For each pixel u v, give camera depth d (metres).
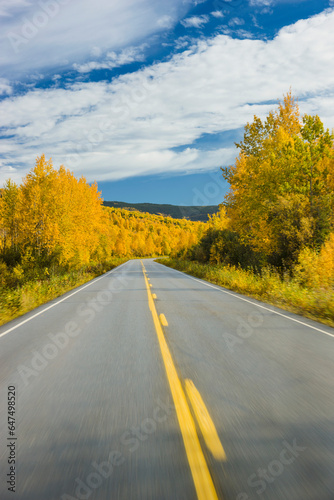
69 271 24.80
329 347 5.98
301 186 20.36
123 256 100.00
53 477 2.36
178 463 2.51
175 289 16.41
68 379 4.43
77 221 32.25
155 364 5.04
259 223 20.14
